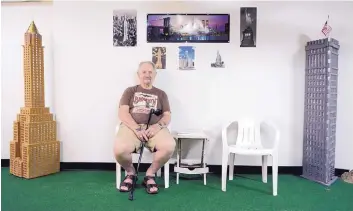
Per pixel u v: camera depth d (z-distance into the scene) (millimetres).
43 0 3160
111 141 3225
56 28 3162
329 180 2885
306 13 3105
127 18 3145
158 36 3143
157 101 2832
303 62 3123
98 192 2543
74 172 3146
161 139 2596
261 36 3123
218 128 3182
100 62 3174
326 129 2822
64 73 3184
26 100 2977
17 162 2945
